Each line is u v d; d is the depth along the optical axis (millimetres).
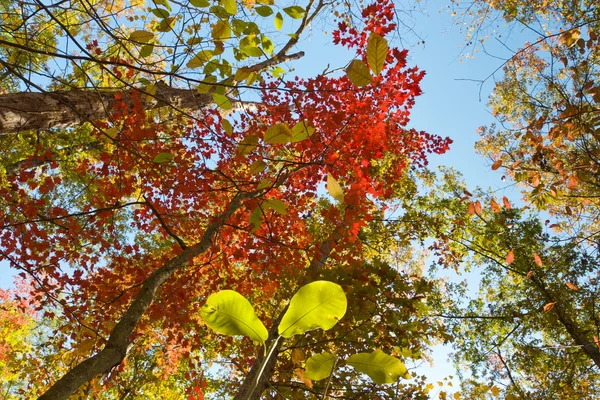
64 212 5457
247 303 1268
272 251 5648
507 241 8750
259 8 2260
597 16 6309
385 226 8812
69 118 4254
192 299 6617
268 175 5621
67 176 7465
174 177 5320
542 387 8078
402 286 5527
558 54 5703
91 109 4414
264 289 6078
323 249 6539
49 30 5098
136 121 5020
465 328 8906
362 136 5547
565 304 7648
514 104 8672
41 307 5570
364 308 5320
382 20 5809
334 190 1882
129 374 9141
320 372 1396
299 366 5195
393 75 5320
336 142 5590
